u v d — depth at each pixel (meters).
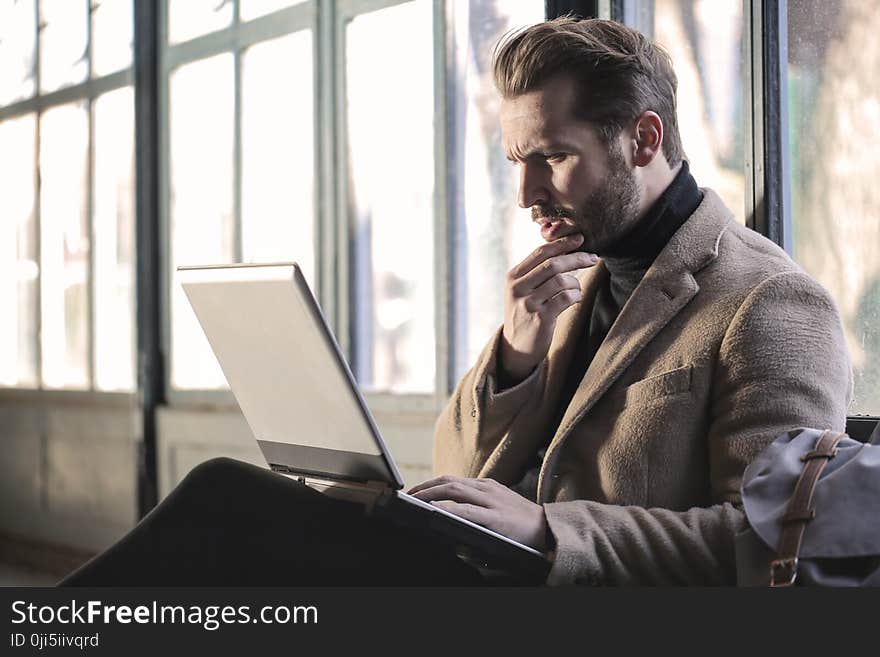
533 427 2.27
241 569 1.75
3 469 7.24
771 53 2.72
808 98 2.73
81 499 6.57
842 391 1.94
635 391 2.06
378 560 1.80
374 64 4.75
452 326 4.38
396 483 1.74
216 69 5.66
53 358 6.87
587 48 2.12
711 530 1.80
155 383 6.03
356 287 4.84
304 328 1.73
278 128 5.29
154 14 6.05
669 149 2.20
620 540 1.83
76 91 6.63
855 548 1.57
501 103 2.21
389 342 4.70
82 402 6.57
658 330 2.07
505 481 2.27
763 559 1.63
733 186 2.96
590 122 2.11
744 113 2.76
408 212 4.61
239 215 5.52
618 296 2.27
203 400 5.75
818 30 2.71
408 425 4.48
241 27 5.49
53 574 6.64
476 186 4.30
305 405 1.86
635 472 2.01
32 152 7.04
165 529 1.74
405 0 4.59
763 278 2.03
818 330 1.96
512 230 4.16
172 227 5.97
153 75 6.05
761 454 1.77
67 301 6.74
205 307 1.99
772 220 2.73
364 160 4.81
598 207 2.14
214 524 1.75
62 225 6.77
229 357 2.01
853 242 2.66
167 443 5.90
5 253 7.30
